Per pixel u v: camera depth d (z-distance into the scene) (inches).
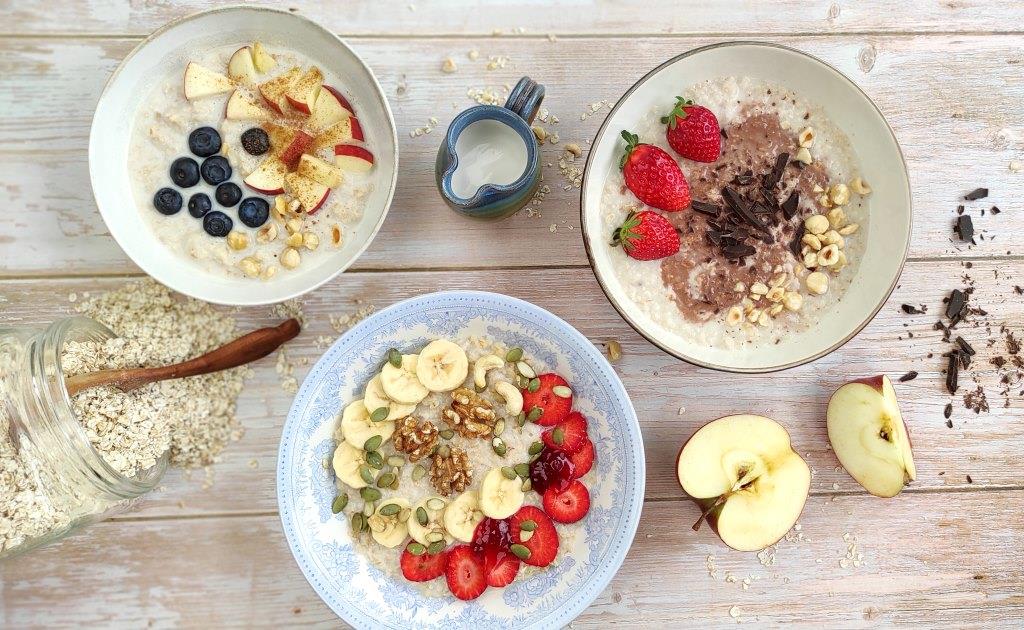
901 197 23.8
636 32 25.4
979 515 25.8
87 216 25.2
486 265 25.5
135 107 24.2
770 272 24.6
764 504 24.3
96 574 25.2
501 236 25.5
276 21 23.7
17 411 22.5
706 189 24.6
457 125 23.3
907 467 24.5
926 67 25.6
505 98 25.4
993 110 25.7
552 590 23.7
